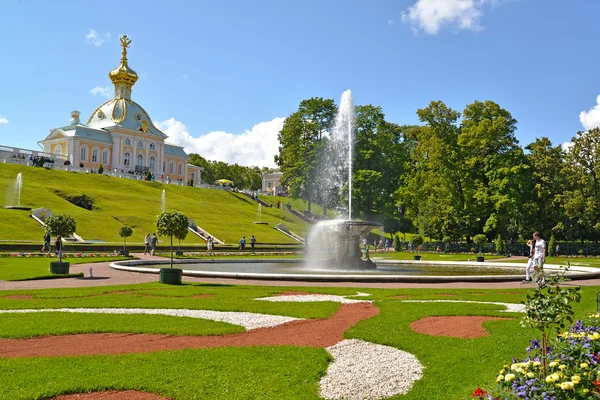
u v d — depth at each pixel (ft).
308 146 205.77
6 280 61.26
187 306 41.55
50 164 256.32
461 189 167.02
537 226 166.09
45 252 104.99
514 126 169.89
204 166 449.89
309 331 32.65
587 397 16.25
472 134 156.97
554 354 19.65
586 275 71.51
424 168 181.27
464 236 163.63
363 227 86.02
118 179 252.83
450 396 20.21
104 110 358.84
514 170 149.79
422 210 174.50
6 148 280.51
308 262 93.81
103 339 30.09
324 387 21.54
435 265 102.01
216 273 65.05
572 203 154.40
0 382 21.31
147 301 44.39
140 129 353.92
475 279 63.36
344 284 60.54
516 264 93.81
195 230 171.83
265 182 488.02
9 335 30.35
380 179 189.88
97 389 20.77
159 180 303.68
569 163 166.40
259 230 193.36
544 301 19.39
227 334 31.63
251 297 47.70
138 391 20.68
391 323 34.73
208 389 20.66
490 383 21.21
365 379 22.66
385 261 109.60
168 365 24.07
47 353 26.68
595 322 27.12
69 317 36.35
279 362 24.73
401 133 255.91
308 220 257.34
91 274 67.77
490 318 37.37
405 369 24.22
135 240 147.95
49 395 19.98
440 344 29.14
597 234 167.53
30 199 171.22
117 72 361.51
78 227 146.20
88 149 327.67
